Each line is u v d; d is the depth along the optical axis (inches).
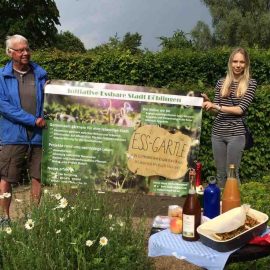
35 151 200.5
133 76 390.3
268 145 319.9
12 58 191.8
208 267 105.3
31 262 119.0
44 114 184.7
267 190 183.8
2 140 199.5
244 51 196.5
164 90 176.1
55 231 128.6
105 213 147.1
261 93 314.3
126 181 180.1
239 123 201.0
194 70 419.8
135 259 128.9
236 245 107.4
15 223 141.5
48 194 154.1
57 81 183.5
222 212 126.0
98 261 121.4
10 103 193.3
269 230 118.3
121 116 179.2
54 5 1317.7
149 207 250.4
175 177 177.2
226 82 199.6
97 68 388.8
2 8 1277.1
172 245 112.0
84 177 183.9
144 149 178.4
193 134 175.8
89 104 181.3
